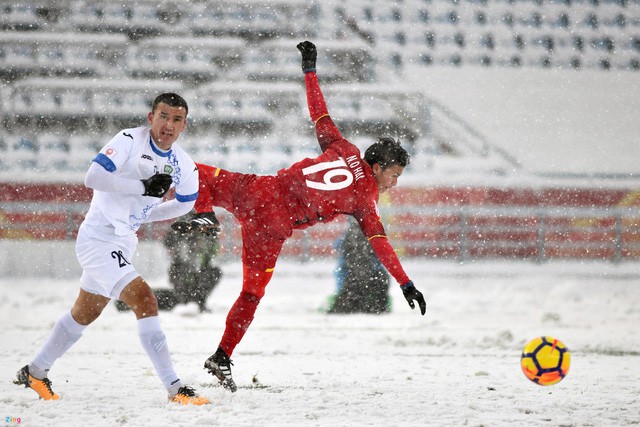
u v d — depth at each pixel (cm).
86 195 8562
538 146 10881
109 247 1856
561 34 12188
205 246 4862
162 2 11194
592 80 11912
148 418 1689
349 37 11488
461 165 10088
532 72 11819
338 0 11612
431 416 1766
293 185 2061
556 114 11362
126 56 10788
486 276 7919
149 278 6994
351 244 4966
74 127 10231
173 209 1975
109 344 3366
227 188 2083
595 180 9494
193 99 10388
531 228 8694
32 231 8012
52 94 10312
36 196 8481
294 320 4609
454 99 11288
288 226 2070
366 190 2066
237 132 10306
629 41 12294
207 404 1861
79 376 2431
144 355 3000
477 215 8612
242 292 2102
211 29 11212
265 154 10056
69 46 10738
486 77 11600
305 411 1798
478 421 1703
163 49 10838
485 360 2939
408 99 10725
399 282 2008
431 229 8500
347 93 10650
